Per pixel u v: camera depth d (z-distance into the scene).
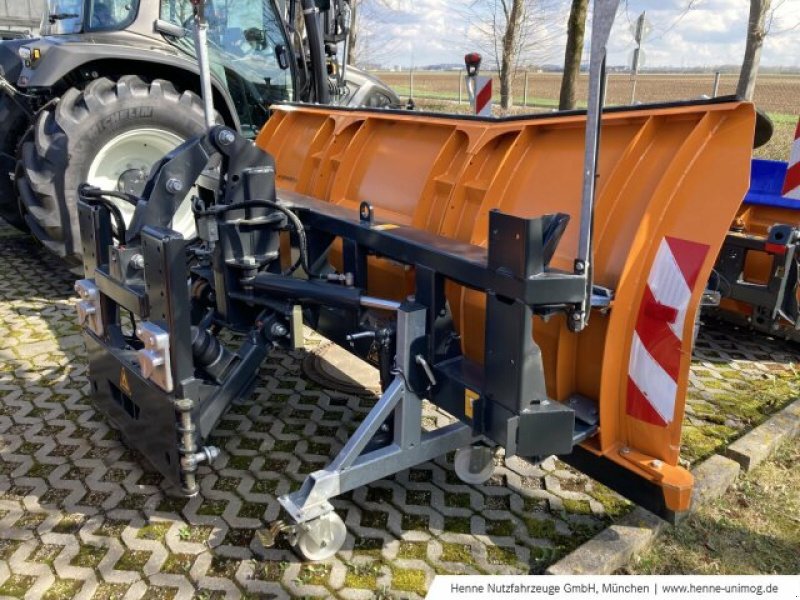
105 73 5.47
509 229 2.07
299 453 3.21
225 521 2.72
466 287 2.58
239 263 2.98
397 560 2.52
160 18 5.56
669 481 2.31
